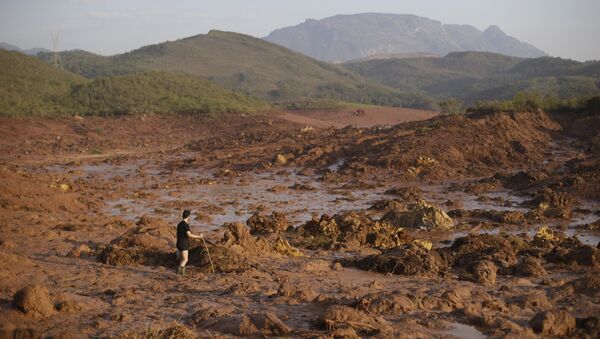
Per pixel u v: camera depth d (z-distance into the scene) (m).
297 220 27.55
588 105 59.06
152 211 29.92
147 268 15.31
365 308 10.96
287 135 65.50
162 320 10.22
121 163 55.31
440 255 17.47
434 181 39.88
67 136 76.56
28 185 29.77
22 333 9.07
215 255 15.59
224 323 9.91
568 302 12.40
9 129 75.12
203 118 91.19
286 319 10.41
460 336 9.85
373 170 42.81
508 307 11.75
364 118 106.94
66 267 14.77
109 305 11.22
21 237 19.30
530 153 46.41
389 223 25.34
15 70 106.00
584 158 42.19
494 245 18.89
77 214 27.81
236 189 38.75
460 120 51.78
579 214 27.92
